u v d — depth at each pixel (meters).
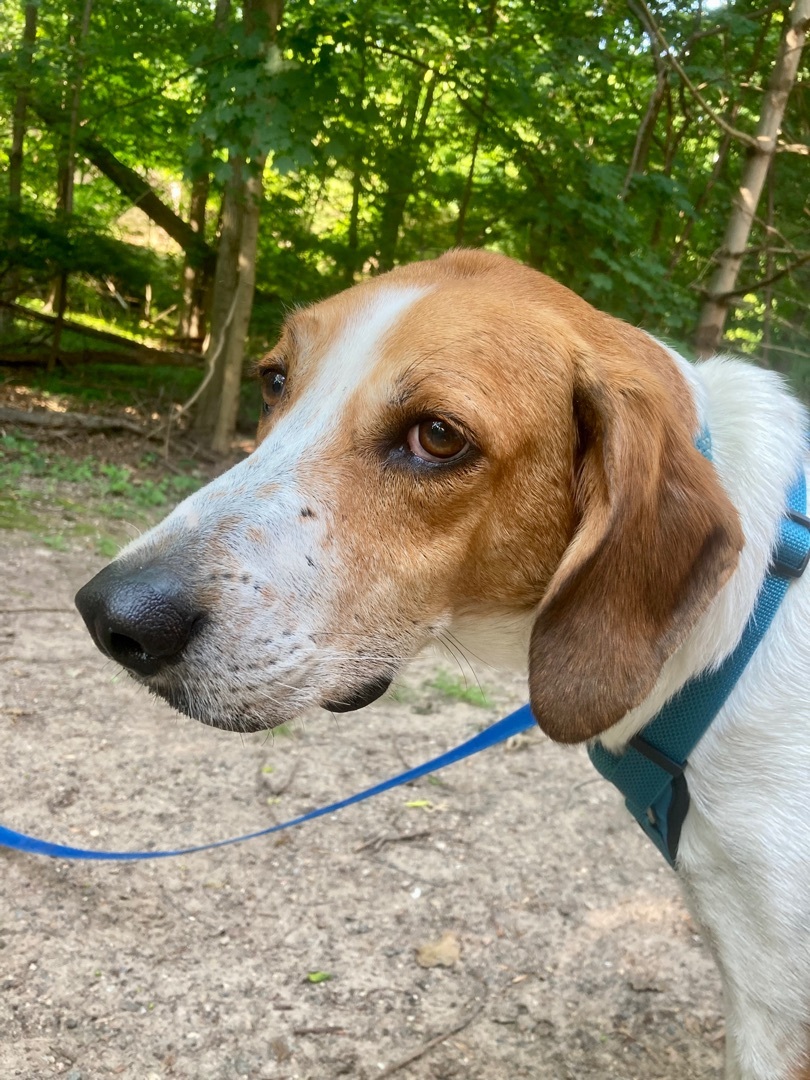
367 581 0.35
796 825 0.33
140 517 1.34
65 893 0.54
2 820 0.60
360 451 0.35
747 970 0.35
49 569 1.07
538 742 0.80
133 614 0.31
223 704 0.33
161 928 0.53
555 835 0.66
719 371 0.41
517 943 0.55
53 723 0.73
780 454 0.38
